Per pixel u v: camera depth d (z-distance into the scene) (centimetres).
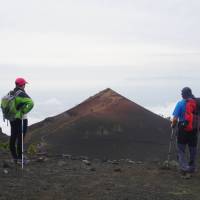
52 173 1307
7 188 1113
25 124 1362
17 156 1383
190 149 1345
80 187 1169
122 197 1096
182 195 1140
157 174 1362
